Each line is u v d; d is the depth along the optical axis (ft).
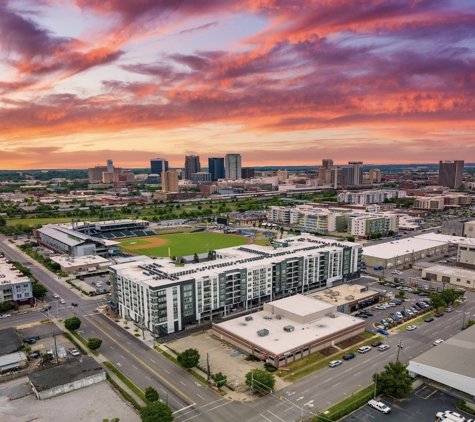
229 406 421.18
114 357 533.14
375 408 415.23
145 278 642.22
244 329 577.84
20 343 556.10
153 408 380.37
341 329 576.20
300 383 465.47
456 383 434.30
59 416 406.82
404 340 579.89
